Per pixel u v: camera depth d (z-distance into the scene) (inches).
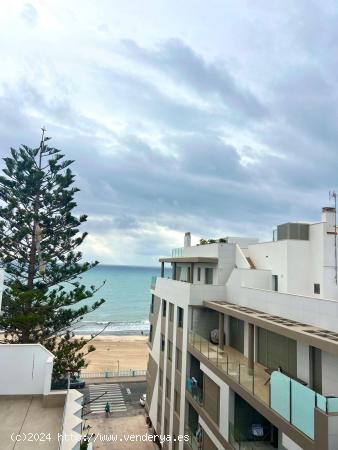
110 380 1747.0
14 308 818.2
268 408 480.4
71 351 803.4
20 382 337.1
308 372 528.7
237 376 590.6
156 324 1195.9
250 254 960.9
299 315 582.9
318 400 381.7
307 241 807.1
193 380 798.5
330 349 434.3
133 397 1514.5
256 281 828.6
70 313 862.5
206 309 876.6
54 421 287.9
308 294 792.3
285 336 570.9
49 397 318.7
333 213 786.2
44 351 343.9
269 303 671.1
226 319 837.2
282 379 454.3
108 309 4778.5
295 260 796.6
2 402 323.0
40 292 799.1
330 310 515.5
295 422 421.1
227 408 607.2
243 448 552.7
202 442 701.9
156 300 1226.0
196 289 871.7
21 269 901.8
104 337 3058.6
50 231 922.7
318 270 775.7
